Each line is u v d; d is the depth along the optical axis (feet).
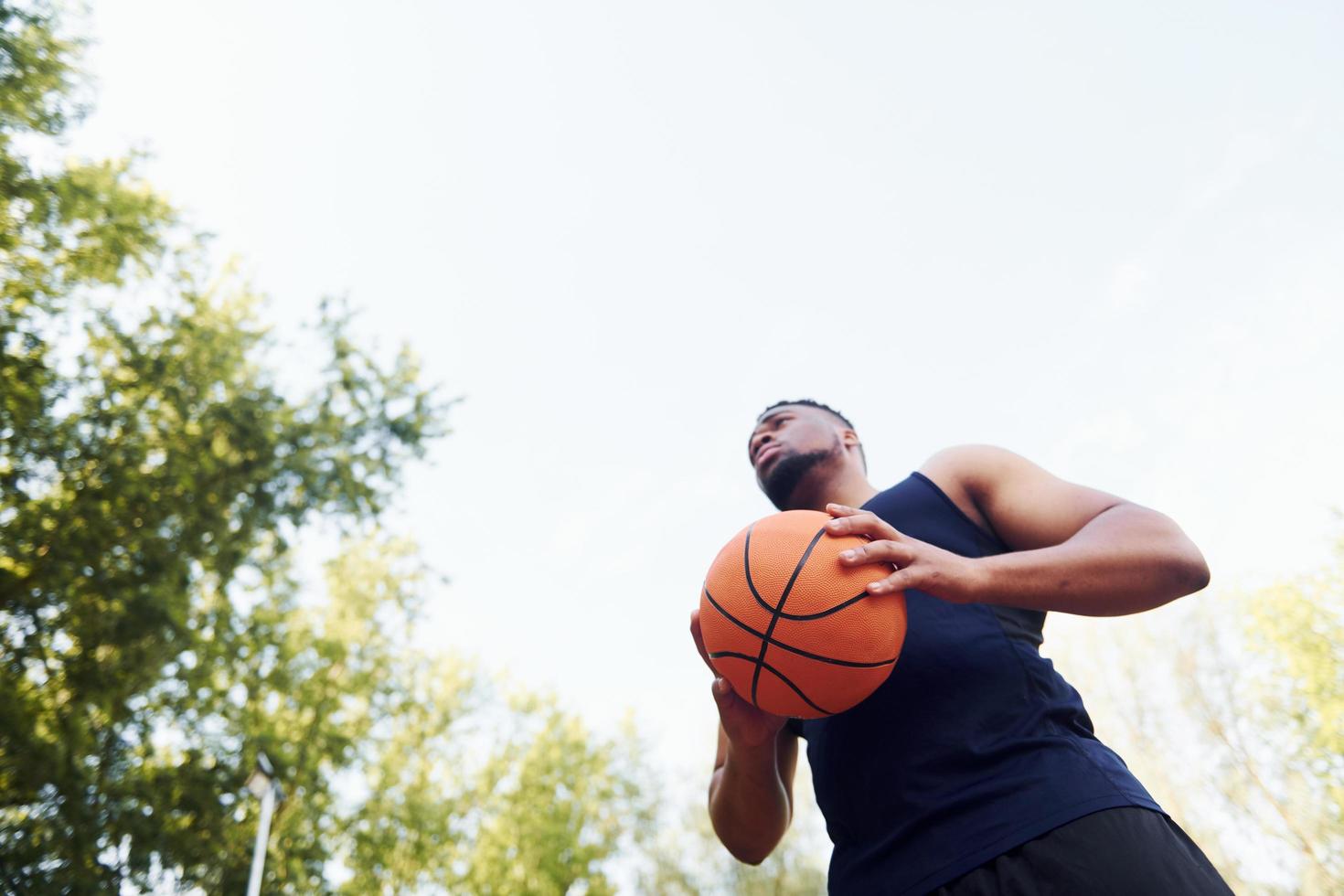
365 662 63.57
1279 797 49.16
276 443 44.42
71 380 39.75
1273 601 51.37
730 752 7.18
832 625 5.58
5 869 35.24
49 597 37.22
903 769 5.58
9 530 36.88
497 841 70.54
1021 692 5.71
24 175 38.34
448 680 71.92
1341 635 49.19
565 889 70.13
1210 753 51.83
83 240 41.24
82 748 38.06
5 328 37.37
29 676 39.06
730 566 6.09
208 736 47.09
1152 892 4.60
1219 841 49.96
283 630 55.21
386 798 62.75
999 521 6.70
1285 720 50.01
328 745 56.80
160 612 38.83
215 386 45.11
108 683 38.45
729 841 7.64
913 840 5.30
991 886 4.89
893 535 5.79
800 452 8.12
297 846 52.85
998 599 5.40
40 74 38.14
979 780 5.30
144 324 43.57
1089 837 4.85
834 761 6.03
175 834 40.78
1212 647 53.31
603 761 80.23
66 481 38.70
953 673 5.76
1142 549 5.39
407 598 66.90
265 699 54.60
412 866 62.49
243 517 43.47
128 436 40.86
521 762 76.79
